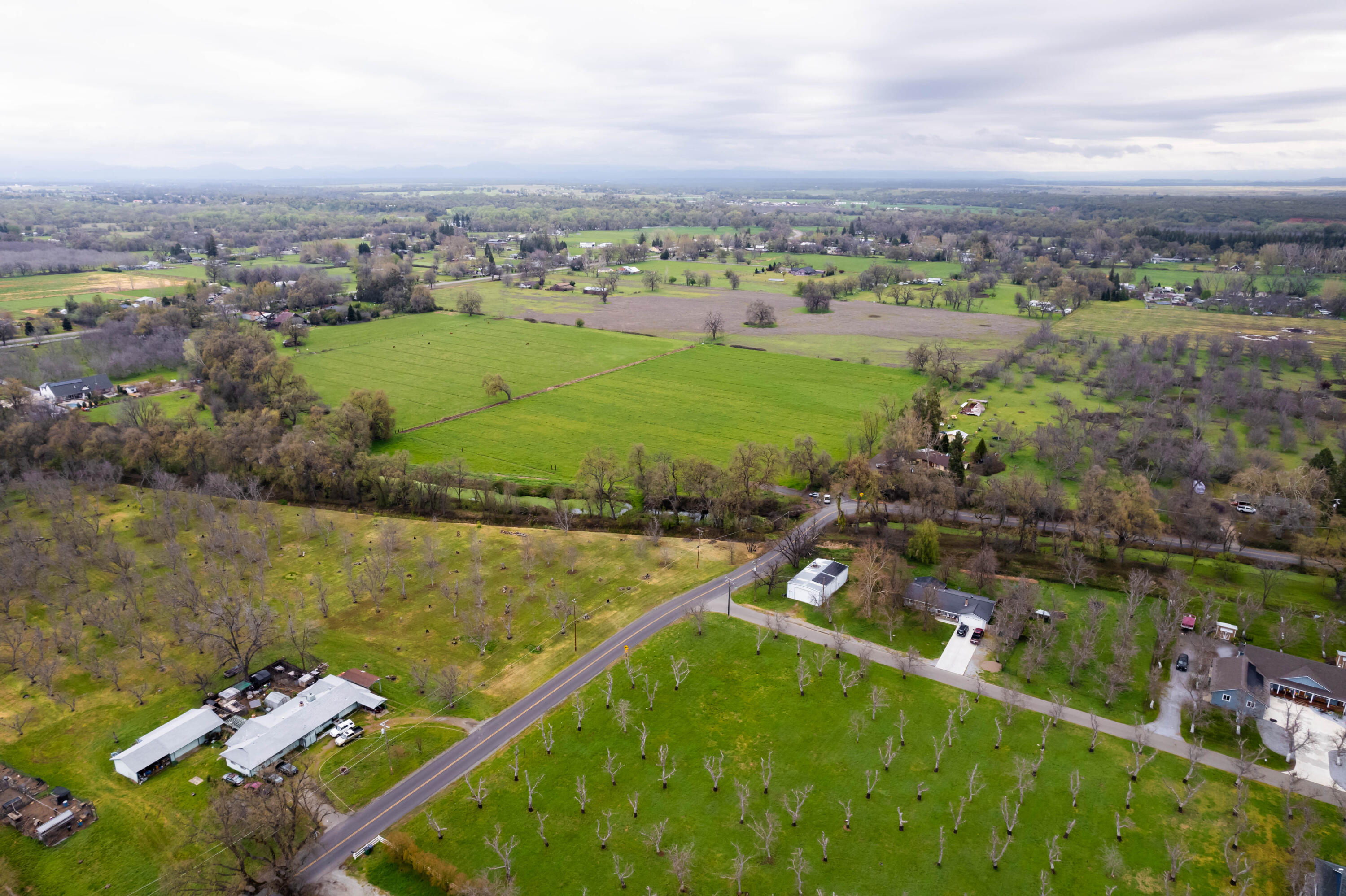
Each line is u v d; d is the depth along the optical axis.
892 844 86.62
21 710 110.38
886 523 167.75
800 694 112.31
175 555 146.62
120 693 114.50
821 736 103.94
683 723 106.62
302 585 144.75
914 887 81.12
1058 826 88.62
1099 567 147.75
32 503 178.50
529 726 106.06
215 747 103.38
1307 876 77.94
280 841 81.94
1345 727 103.50
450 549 158.88
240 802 86.62
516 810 91.62
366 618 133.25
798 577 140.50
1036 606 131.38
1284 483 172.38
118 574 146.50
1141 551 155.62
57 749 102.50
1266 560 149.88
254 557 151.50
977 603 132.00
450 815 90.75
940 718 107.00
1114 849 85.00
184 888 79.62
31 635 129.00
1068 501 176.00
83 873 83.50
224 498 182.00
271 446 195.25
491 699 111.81
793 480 196.25
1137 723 103.75
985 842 86.62
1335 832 86.44
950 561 146.75
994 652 121.94
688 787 95.19
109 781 97.00
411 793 94.06
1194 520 156.50
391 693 113.19
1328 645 121.44
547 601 137.00
